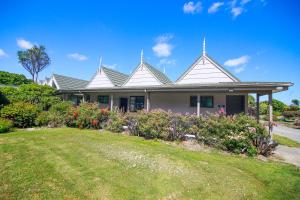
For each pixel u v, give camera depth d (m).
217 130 8.02
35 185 3.91
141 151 6.80
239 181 4.61
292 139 12.46
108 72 21.25
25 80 29.53
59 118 12.43
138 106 17.62
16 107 11.70
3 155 5.73
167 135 9.09
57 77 24.02
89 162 5.39
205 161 6.08
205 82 15.27
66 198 3.49
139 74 18.53
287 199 3.89
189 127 9.07
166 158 6.10
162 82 17.64
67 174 4.52
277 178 4.96
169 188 4.09
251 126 7.57
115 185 4.10
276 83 8.84
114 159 5.74
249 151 7.18
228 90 10.25
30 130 10.59
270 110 9.48
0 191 3.62
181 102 15.35
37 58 43.84
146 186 4.14
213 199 3.73
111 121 11.41
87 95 20.78
